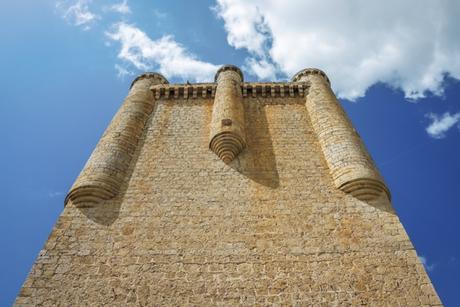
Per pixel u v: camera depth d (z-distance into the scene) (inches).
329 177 586.2
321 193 554.9
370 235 482.3
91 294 423.8
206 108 802.8
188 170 613.0
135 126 709.9
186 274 445.7
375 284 424.2
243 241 485.1
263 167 614.5
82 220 518.0
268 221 512.7
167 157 644.7
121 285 434.0
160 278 441.7
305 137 690.2
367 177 541.6
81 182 555.5
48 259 461.4
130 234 498.9
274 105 811.4
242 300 415.2
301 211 526.0
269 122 746.8
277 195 555.8
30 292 422.9
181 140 690.8
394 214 507.8
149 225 512.4
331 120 687.1
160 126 738.8
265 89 853.8
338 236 485.1
